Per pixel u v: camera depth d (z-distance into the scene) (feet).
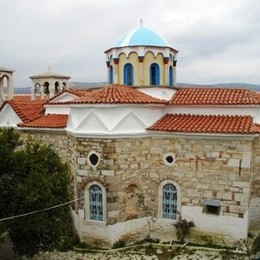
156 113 63.21
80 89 83.15
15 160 46.65
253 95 66.54
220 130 55.16
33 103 84.84
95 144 57.77
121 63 75.20
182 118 63.16
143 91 71.87
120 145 57.62
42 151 50.72
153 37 75.00
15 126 73.67
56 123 69.10
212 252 55.88
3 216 45.29
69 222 64.03
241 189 55.42
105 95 60.34
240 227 55.88
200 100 64.28
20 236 46.93
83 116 59.26
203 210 57.98
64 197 50.49
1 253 57.11
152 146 60.59
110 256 55.47
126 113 58.44
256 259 54.34
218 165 56.49
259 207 64.64
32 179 45.19
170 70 78.69
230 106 61.57
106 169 57.21
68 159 65.51
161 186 60.64
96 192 59.21
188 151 58.23
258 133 54.49
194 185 58.29
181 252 56.29
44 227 45.62
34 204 45.16
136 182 59.88
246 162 54.75
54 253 57.11
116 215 57.72
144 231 61.16
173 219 60.34
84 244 59.62
